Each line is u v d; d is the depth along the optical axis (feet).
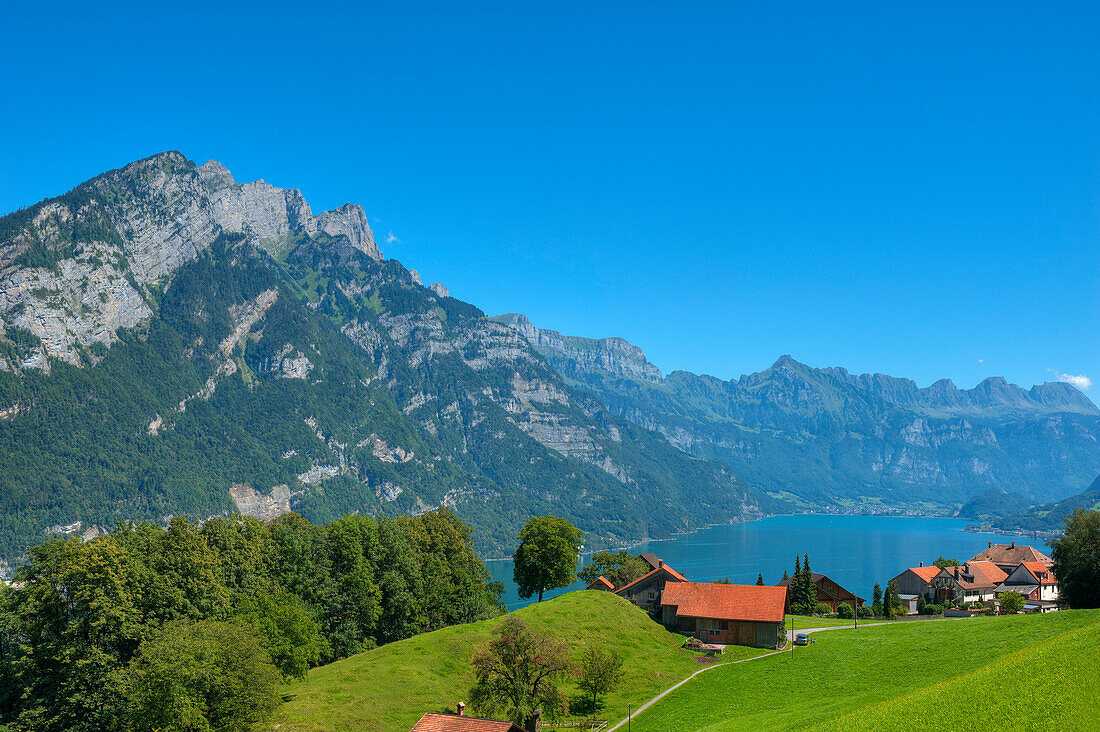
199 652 201.98
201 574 257.55
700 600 356.79
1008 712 148.36
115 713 207.92
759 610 339.57
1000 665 177.17
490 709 221.66
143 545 271.08
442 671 276.82
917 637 302.86
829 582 527.40
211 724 205.87
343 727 221.05
